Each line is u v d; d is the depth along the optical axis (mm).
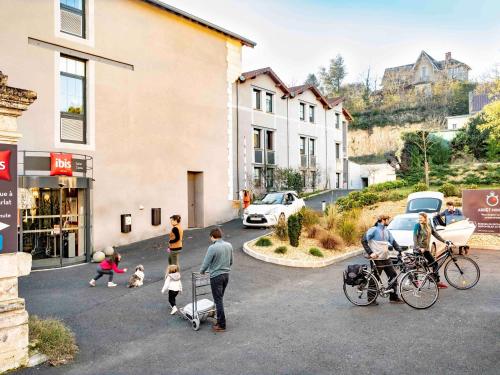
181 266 11984
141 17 16953
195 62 19422
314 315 7754
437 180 29844
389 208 20922
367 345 6234
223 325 7055
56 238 13109
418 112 62281
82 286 10172
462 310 7680
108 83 15602
